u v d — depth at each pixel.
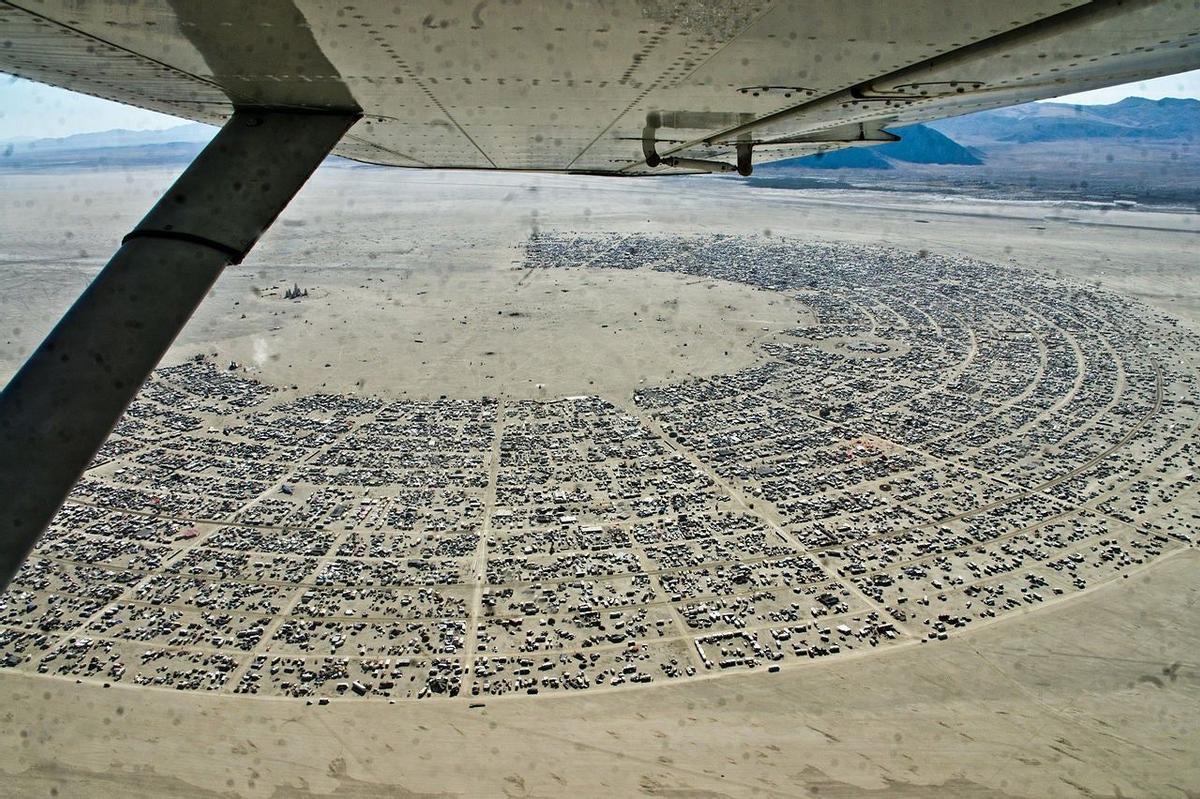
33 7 4.92
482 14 4.99
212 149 6.17
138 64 6.25
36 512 4.80
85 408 4.95
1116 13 4.97
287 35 5.17
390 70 5.86
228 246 5.67
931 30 5.40
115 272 5.27
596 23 5.19
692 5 4.86
